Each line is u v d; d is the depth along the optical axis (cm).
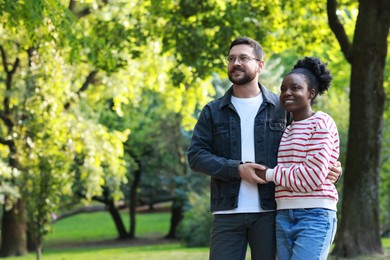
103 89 2016
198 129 510
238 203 491
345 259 1202
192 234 2167
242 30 1386
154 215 4734
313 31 1496
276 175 465
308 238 457
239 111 502
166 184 3209
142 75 1869
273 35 1591
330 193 466
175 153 2991
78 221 4588
